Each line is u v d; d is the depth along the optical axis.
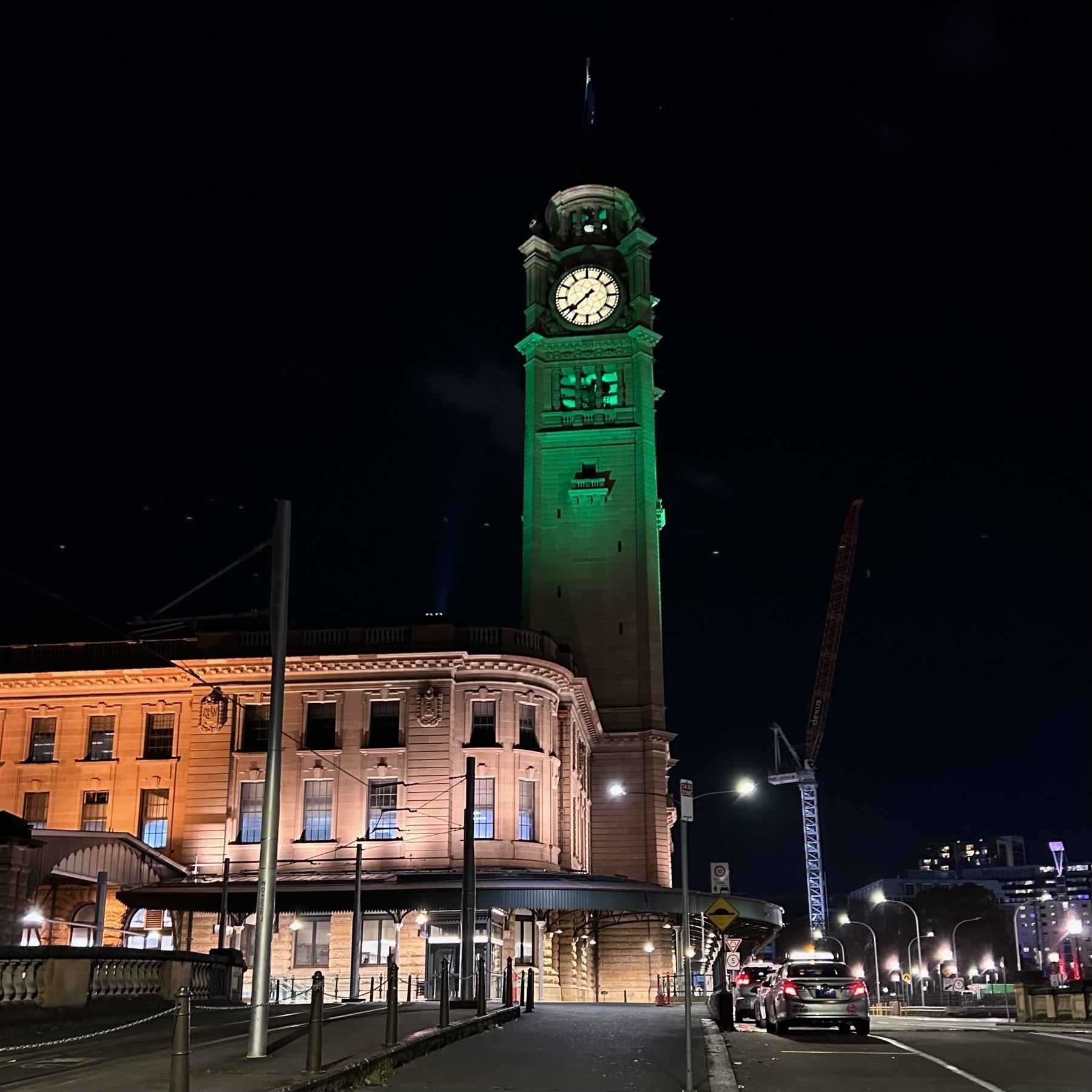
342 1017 30.91
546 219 105.94
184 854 67.69
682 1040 28.00
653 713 87.12
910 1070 23.27
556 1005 48.44
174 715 71.25
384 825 67.19
